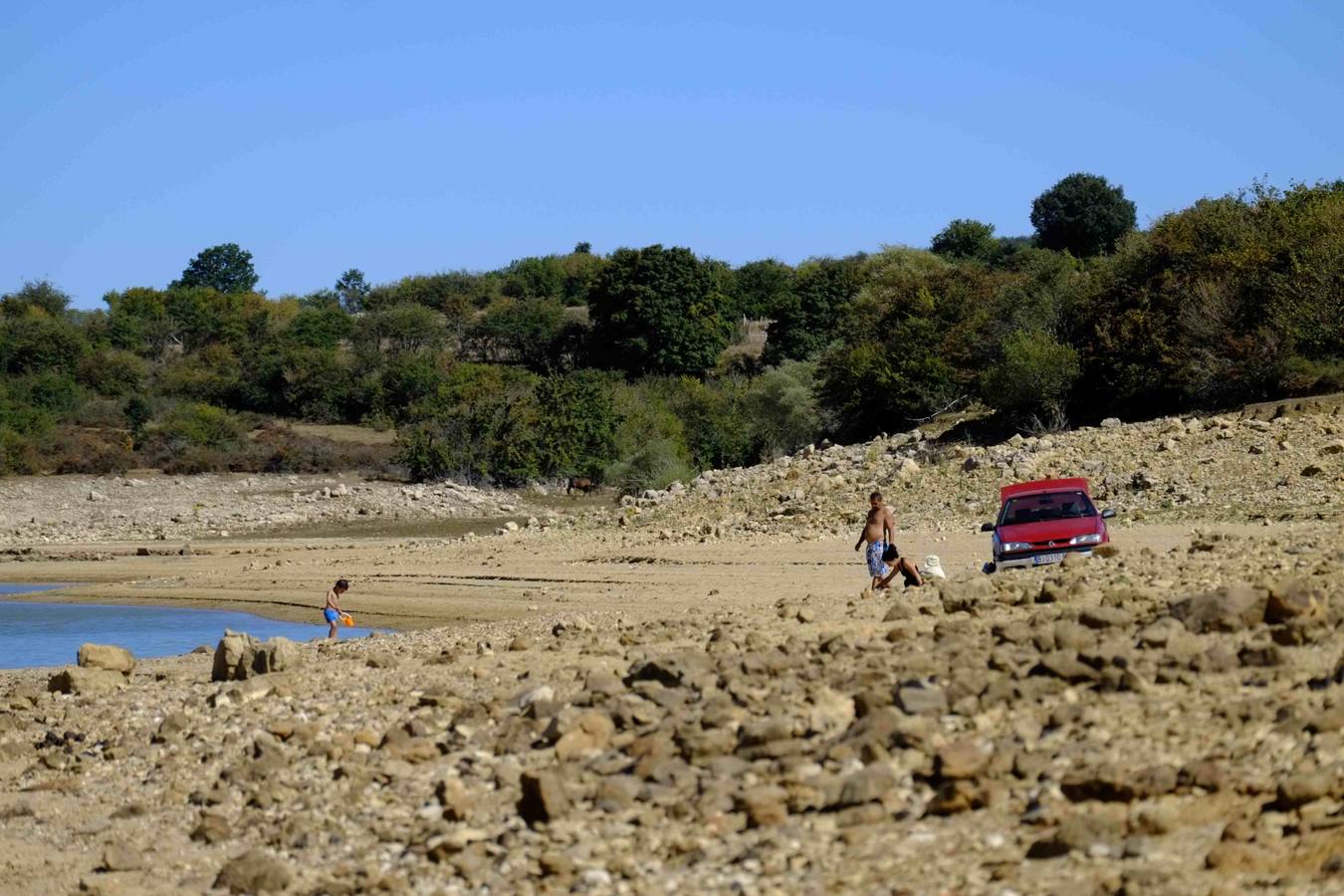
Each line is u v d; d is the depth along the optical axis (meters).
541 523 91.19
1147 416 90.56
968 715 20.25
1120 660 20.70
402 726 25.34
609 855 17.80
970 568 48.38
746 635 28.73
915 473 76.06
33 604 71.12
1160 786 16.64
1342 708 17.61
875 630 27.66
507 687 27.78
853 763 19.28
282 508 123.19
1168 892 13.91
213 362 194.75
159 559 91.38
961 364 109.06
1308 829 14.88
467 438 138.62
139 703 33.50
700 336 194.88
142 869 20.72
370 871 18.56
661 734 21.38
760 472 91.00
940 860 15.92
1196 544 36.56
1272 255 89.75
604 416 139.88
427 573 69.38
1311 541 35.22
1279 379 82.81
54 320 195.12
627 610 48.53
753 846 17.22
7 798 26.14
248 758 25.53
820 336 181.25
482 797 20.88
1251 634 22.08
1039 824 16.44
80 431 160.62
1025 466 71.56
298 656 35.56
